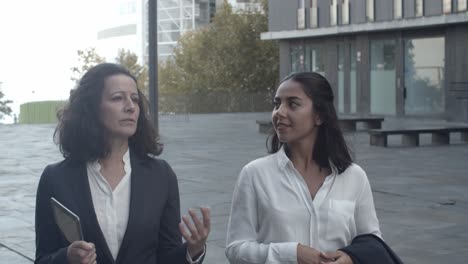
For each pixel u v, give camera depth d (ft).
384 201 36.29
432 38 98.63
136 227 10.53
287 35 120.57
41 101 133.08
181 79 164.76
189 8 284.00
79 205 10.51
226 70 155.84
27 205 37.35
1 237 29.19
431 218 31.78
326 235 10.87
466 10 90.27
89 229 10.42
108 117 10.74
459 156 57.00
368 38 108.27
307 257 10.50
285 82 11.34
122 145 11.00
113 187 10.74
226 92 144.97
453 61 94.89
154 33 65.16
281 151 11.28
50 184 10.70
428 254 25.21
